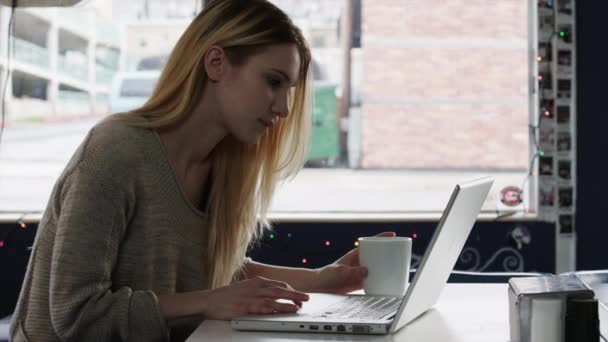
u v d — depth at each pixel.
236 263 1.42
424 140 3.47
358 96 3.44
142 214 1.23
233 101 1.24
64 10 3.26
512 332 0.91
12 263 3.01
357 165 3.44
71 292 1.10
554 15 3.25
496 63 3.43
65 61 3.27
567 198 3.23
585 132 3.27
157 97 1.27
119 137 1.20
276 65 1.23
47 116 3.27
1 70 3.19
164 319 1.09
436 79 3.46
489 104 3.45
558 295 0.84
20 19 3.21
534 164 3.28
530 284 0.91
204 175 1.37
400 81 3.45
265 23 1.23
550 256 3.22
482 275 1.84
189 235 1.30
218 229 1.36
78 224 1.12
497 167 3.42
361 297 1.21
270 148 1.39
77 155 1.19
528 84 3.35
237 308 1.07
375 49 3.45
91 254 1.12
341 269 1.33
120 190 1.17
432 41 3.46
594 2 3.25
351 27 3.43
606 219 3.25
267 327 0.99
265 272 1.43
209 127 1.29
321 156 3.42
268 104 1.24
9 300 3.00
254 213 1.44
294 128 1.39
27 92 3.24
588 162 3.26
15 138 3.23
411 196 3.43
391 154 3.46
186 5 3.33
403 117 3.47
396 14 3.45
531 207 3.29
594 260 3.26
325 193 3.41
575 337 0.83
